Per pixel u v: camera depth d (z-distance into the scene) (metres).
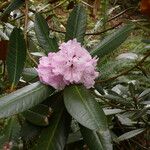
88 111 0.48
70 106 0.49
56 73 0.52
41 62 0.53
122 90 0.84
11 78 0.58
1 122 0.80
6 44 0.71
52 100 0.55
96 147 0.52
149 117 0.82
